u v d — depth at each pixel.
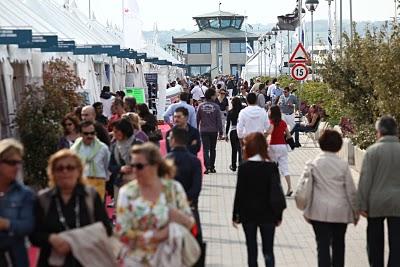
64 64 38.00
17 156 14.54
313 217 20.05
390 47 31.53
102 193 23.83
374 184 20.00
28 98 32.06
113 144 24.78
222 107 65.12
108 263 14.34
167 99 82.88
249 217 20.08
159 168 14.61
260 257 23.84
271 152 35.41
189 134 27.55
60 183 14.32
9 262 14.34
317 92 60.88
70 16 54.62
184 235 14.37
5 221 14.14
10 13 33.41
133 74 74.50
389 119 20.31
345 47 40.25
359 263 23.00
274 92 78.81
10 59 32.22
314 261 23.62
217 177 43.28
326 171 19.97
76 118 26.50
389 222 20.03
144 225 14.27
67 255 14.18
